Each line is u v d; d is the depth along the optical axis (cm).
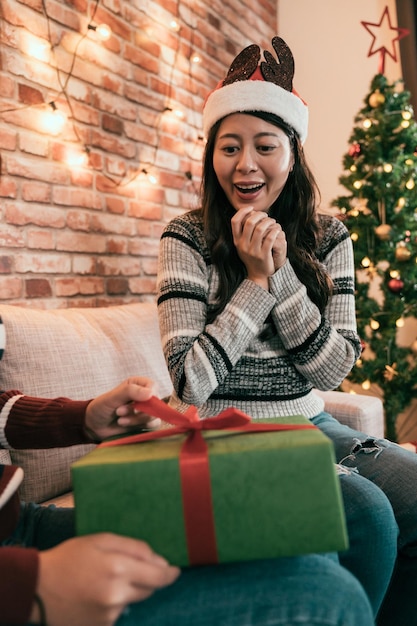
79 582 44
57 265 184
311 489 50
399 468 102
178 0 244
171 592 53
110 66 204
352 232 237
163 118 237
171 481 50
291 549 50
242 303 104
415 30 277
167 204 242
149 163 229
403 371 237
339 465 98
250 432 59
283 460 50
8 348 121
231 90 111
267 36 325
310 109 319
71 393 128
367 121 233
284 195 126
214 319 113
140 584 45
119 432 72
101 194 203
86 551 46
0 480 65
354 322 121
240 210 106
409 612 98
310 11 319
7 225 164
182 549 50
